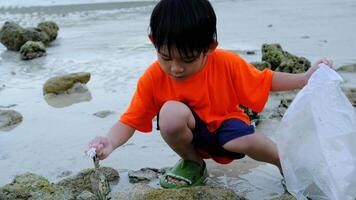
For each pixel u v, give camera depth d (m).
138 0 6.73
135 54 3.83
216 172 1.94
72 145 2.22
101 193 1.64
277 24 4.70
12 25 4.34
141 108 1.80
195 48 1.58
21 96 2.93
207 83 1.75
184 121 1.73
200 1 1.60
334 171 1.57
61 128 2.41
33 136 2.33
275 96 2.66
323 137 1.61
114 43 4.27
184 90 1.76
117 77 3.21
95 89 2.97
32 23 5.54
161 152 2.12
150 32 1.63
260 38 4.10
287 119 1.68
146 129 1.84
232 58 1.78
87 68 3.49
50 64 3.70
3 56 4.11
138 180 1.89
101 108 2.66
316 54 3.46
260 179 1.88
